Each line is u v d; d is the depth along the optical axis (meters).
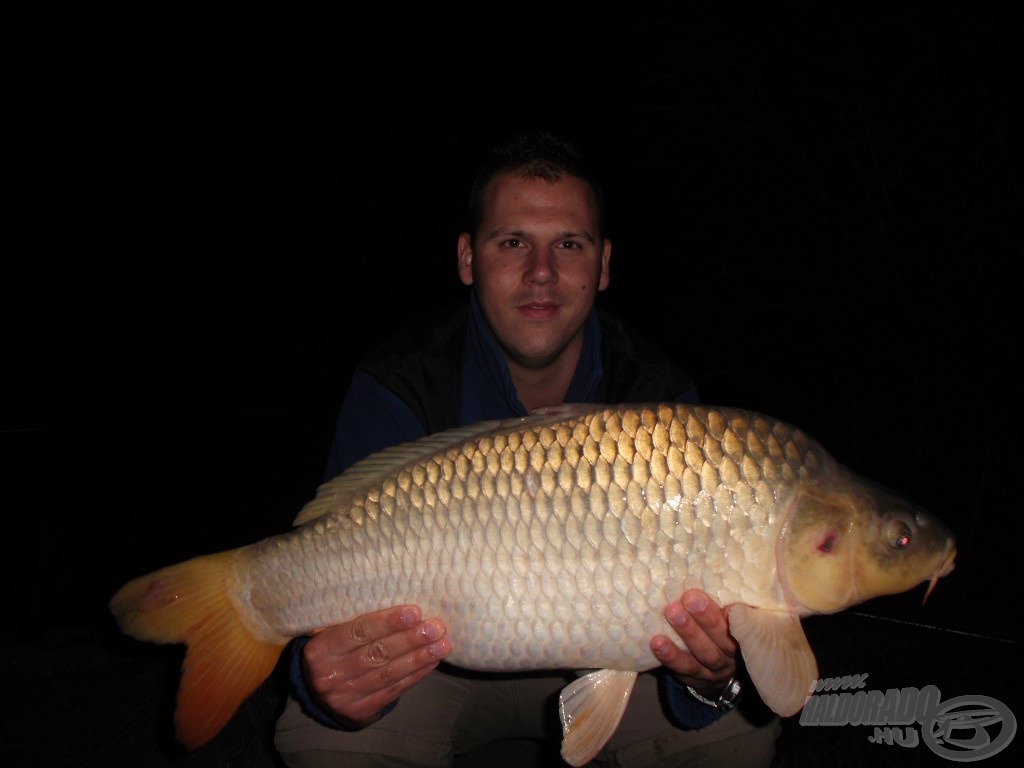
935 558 0.74
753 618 0.72
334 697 0.79
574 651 0.74
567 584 0.73
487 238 0.94
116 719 1.29
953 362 1.85
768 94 2.06
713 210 2.09
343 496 0.80
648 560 0.72
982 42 1.79
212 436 3.40
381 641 0.76
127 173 5.14
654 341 2.73
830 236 1.98
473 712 1.00
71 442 3.27
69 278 5.18
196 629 0.81
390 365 1.01
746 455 0.73
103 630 1.59
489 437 0.76
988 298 1.81
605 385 1.05
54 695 1.36
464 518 0.75
